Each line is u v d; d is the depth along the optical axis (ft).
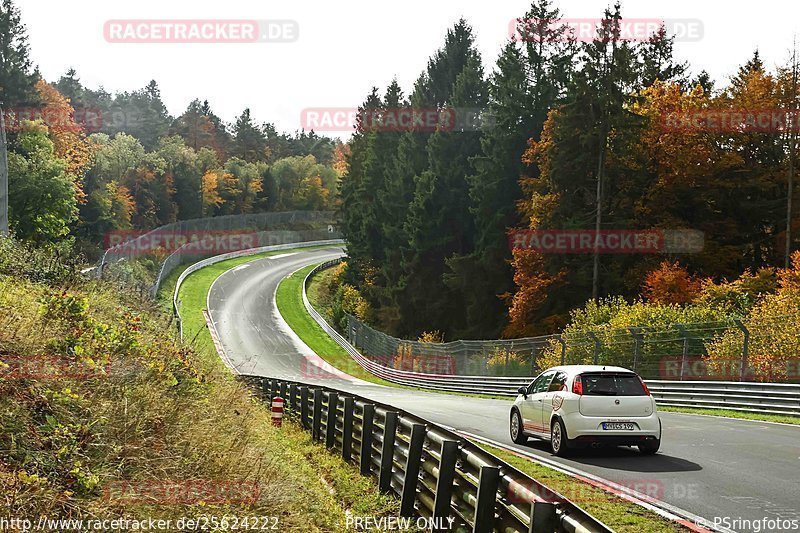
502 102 216.54
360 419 43.42
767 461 43.24
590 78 169.78
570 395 46.80
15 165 199.11
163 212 404.36
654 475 39.09
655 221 175.01
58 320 33.42
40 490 20.63
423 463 30.40
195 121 600.39
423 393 140.36
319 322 282.97
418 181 250.78
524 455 47.73
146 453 26.18
